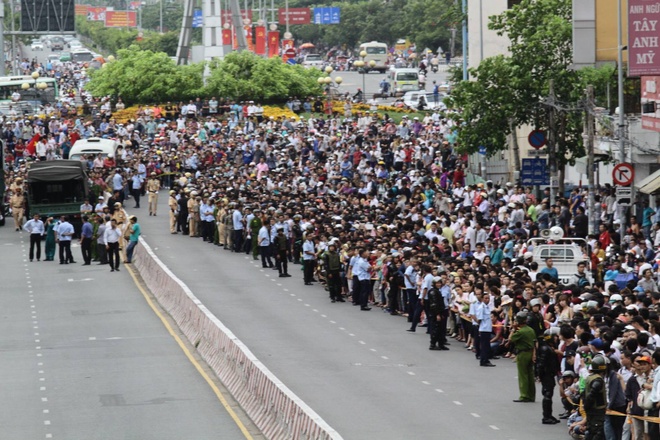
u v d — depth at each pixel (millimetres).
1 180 103562
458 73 123000
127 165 115938
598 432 36375
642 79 71438
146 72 166250
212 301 67250
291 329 58906
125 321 62719
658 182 68938
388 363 50875
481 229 72000
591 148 70375
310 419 35406
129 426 41500
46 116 152875
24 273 80312
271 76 165000
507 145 94688
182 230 97688
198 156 121625
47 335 59531
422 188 89688
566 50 85688
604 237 64875
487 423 40406
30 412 43875
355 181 100875
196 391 46750
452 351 53688
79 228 95688
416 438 38312
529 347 43531
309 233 73562
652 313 41875
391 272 63125
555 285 50000
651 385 34656
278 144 123438
